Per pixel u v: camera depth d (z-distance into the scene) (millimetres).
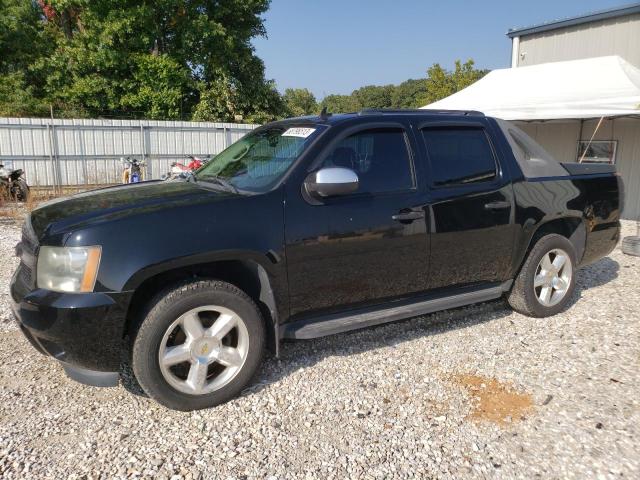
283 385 3488
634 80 10133
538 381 3551
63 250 2875
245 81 26969
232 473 2600
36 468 2613
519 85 11820
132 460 2688
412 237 3779
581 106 9578
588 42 13453
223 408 3207
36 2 27891
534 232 4473
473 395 3365
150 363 2975
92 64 23734
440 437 2912
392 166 3795
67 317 2814
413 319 4684
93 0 23750
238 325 3240
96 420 3055
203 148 19516
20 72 24812
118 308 2875
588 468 2650
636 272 6355
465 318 4730
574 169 4941
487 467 2662
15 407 3180
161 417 3100
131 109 24984
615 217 5168
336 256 3498
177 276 3205
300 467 2652
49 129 16516
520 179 4383
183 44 24594
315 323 3543
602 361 3852
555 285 4742
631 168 11359
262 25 27703
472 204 4059
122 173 16922
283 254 3299
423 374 3646
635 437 2902
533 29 14570
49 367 3723
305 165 3461
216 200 3197
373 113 3891
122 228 2922
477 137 4281
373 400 3301
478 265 4195
